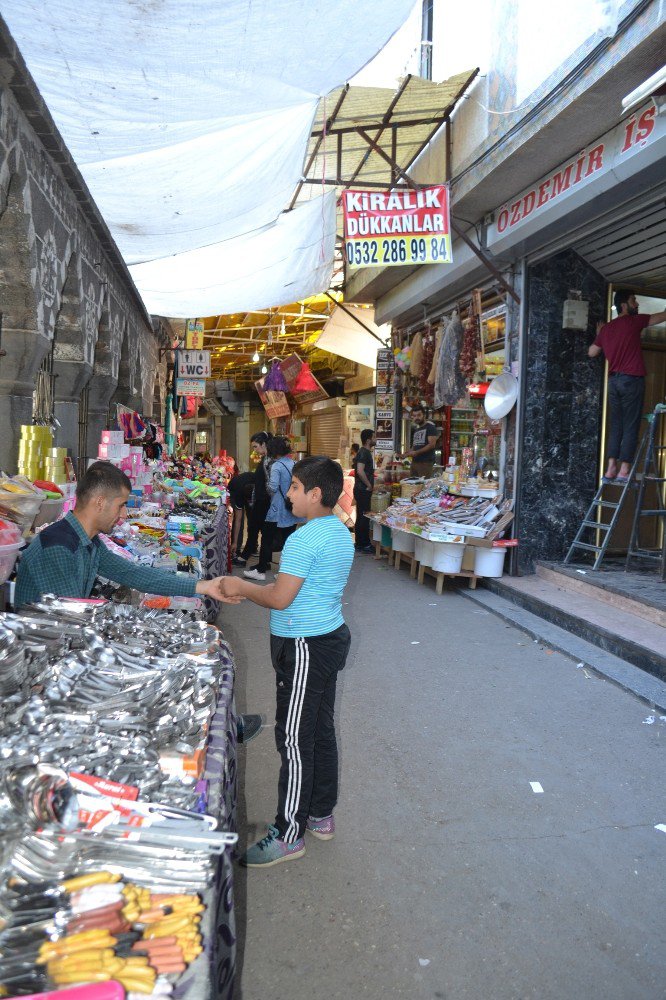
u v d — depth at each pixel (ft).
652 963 7.78
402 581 28.37
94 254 22.70
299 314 52.60
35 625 6.93
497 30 21.66
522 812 10.79
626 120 17.49
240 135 15.56
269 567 31.45
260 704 14.92
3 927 3.92
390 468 39.04
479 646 19.22
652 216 20.68
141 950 3.97
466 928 8.24
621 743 13.20
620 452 23.27
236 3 10.40
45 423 20.54
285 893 8.79
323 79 13.71
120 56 11.97
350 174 31.78
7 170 12.82
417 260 22.91
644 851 9.87
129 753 5.47
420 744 13.01
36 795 4.67
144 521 18.78
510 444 26.05
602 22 15.31
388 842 9.95
